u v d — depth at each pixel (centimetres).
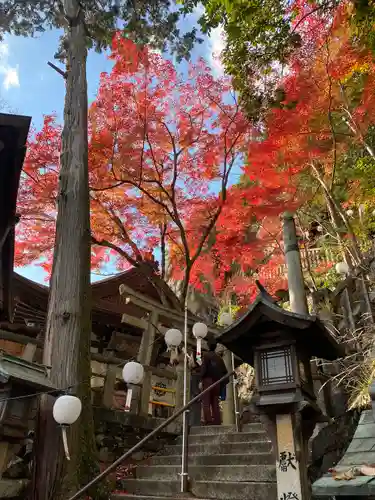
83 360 618
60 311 639
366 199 1061
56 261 692
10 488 486
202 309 1822
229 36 671
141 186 1234
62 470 518
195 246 1341
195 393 823
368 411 418
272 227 1327
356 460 344
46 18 968
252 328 389
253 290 1479
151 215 1295
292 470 336
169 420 438
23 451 581
